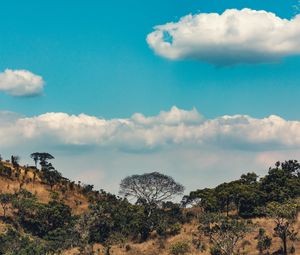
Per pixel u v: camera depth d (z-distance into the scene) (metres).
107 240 128.88
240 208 126.88
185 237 118.50
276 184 128.12
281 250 101.75
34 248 115.69
